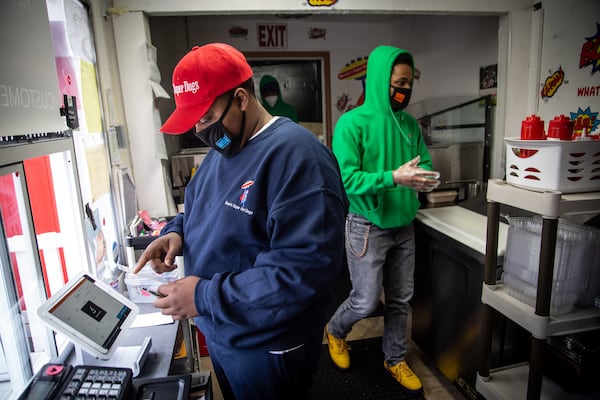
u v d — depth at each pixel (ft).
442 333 6.02
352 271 5.94
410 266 5.99
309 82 12.66
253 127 3.10
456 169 8.27
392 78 5.42
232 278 2.71
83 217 4.07
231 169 3.13
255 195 2.87
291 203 2.68
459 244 5.29
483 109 8.54
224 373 3.53
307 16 11.73
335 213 2.75
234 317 2.66
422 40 11.37
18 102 2.73
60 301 2.98
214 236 3.04
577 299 3.99
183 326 4.14
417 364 6.59
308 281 2.61
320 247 2.60
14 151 2.78
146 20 6.20
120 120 6.14
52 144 3.41
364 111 5.65
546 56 6.98
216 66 2.72
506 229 5.28
